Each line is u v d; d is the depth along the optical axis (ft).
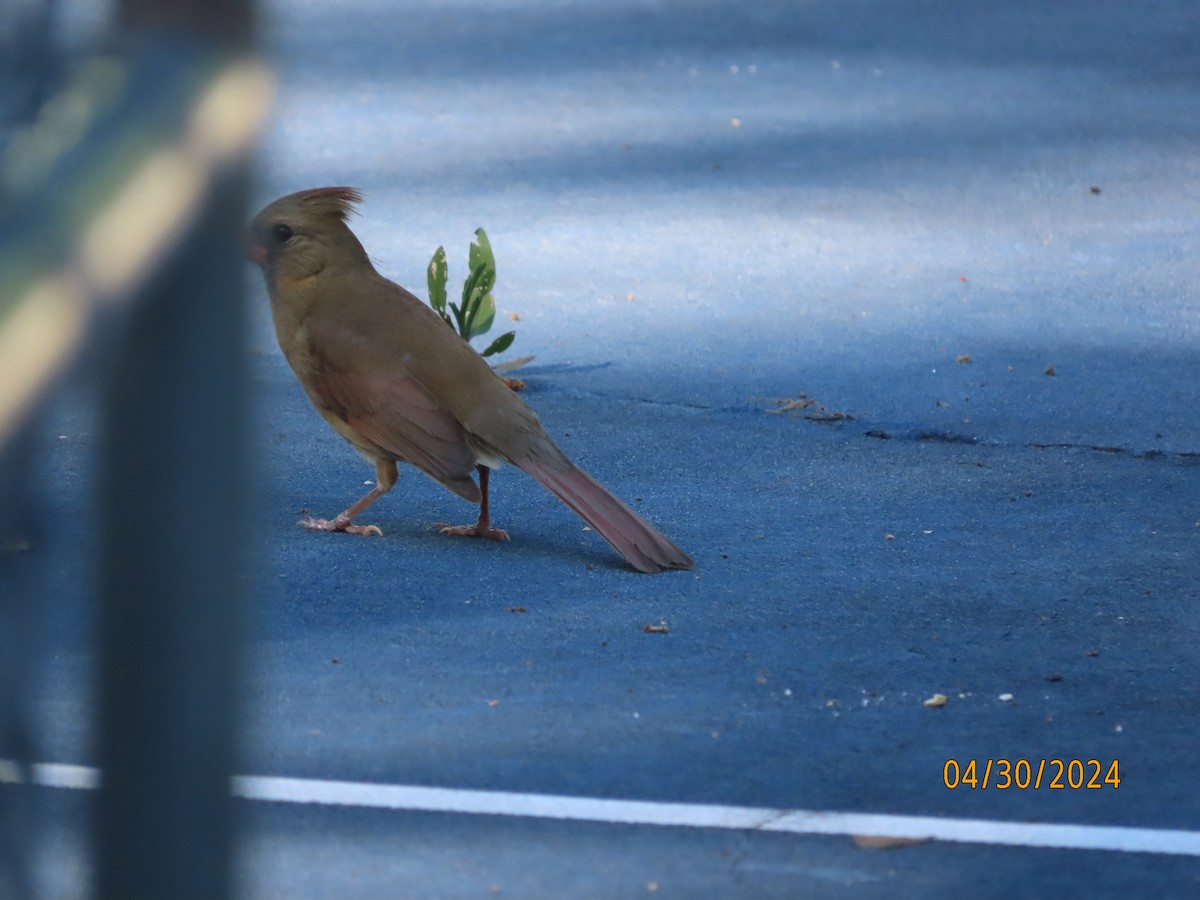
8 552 9.48
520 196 70.69
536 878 22.47
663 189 72.08
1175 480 42.42
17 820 10.27
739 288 59.57
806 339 54.19
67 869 20.53
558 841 23.58
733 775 25.94
